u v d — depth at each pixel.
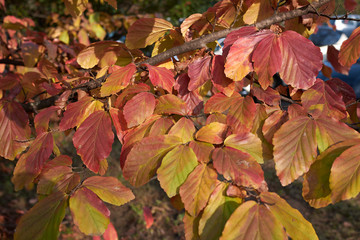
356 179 0.29
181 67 0.46
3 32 1.01
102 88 0.37
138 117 0.36
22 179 0.37
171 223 1.88
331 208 1.90
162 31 0.47
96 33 1.66
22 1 2.04
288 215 0.29
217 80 0.39
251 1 0.47
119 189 0.34
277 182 1.69
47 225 0.30
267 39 0.36
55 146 0.42
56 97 0.49
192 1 2.29
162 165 0.32
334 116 0.36
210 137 0.34
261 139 0.37
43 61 0.68
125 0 2.27
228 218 0.30
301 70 0.36
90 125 0.36
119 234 1.76
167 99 0.38
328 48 0.55
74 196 0.32
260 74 0.36
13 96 0.57
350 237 1.63
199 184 0.31
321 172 0.32
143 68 0.44
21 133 0.44
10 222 1.57
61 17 2.06
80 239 1.64
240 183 0.30
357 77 1.55
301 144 0.33
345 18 0.40
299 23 0.51
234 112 0.37
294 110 0.37
